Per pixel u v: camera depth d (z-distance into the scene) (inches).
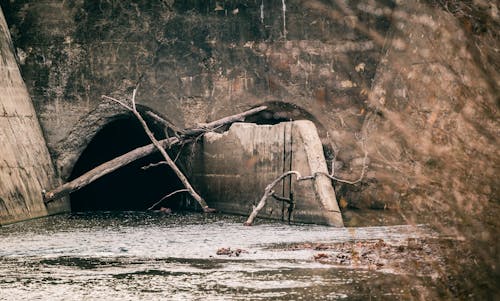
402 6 1437.0
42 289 700.0
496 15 462.3
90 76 1502.2
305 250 911.7
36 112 1498.5
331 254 872.3
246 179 1322.6
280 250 919.0
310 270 772.6
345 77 1497.3
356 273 746.8
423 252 670.5
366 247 906.1
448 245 507.2
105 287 704.4
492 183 460.8
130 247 970.7
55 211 1440.7
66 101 1502.2
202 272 775.7
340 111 1494.8
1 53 1408.7
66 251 940.6
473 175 466.0
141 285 711.7
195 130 1449.3
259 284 705.0
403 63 1355.8
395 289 641.6
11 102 1390.3
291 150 1211.2
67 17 1501.0
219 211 1403.8
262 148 1278.3
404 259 789.2
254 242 993.5
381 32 1492.4
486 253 471.8
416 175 489.7
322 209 1151.0
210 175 1433.3
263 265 812.0
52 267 820.0
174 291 681.6
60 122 1502.2
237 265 815.1
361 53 1496.1
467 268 493.7
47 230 1163.9
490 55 461.4
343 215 1243.8
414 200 491.8
